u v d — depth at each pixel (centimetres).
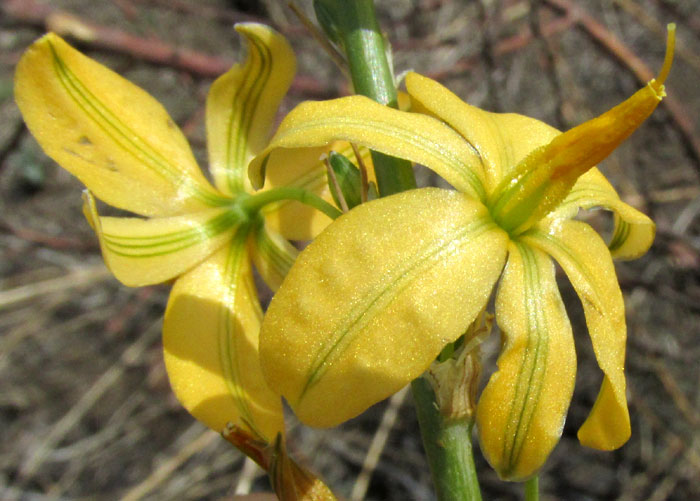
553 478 16
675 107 14
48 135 5
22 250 17
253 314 5
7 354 17
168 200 5
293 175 6
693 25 17
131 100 6
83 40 12
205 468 16
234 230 6
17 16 12
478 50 16
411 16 17
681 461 15
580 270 5
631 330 15
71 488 16
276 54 5
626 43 20
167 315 5
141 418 17
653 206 16
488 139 5
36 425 17
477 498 5
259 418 5
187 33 20
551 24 15
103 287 18
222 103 6
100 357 17
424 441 5
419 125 5
